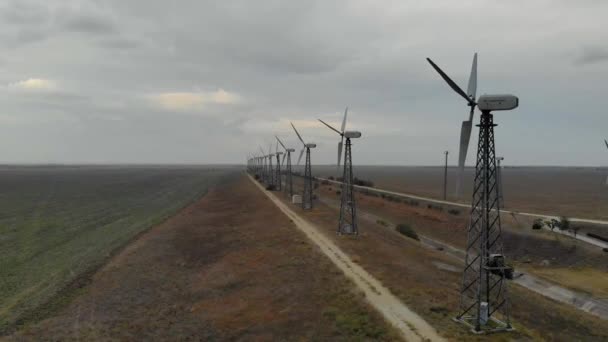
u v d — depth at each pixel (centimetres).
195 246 5350
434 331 2417
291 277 3647
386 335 2383
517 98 2302
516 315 3039
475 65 2569
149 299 3447
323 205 9200
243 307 3173
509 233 6256
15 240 5612
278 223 6362
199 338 2703
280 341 2525
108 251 4931
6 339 2644
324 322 2678
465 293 3356
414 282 3428
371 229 6191
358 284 3266
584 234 6059
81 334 2741
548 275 4769
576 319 3228
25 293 3475
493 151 2458
